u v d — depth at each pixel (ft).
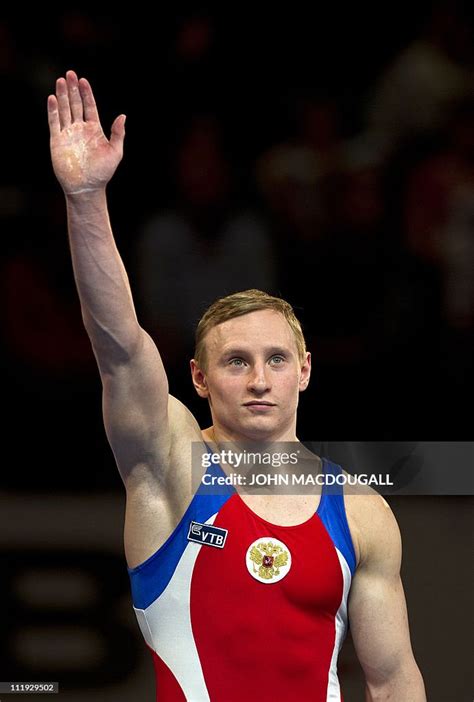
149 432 35.12
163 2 101.35
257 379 35.94
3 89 97.25
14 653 65.05
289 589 35.27
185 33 101.65
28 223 92.99
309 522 36.17
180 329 89.25
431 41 103.24
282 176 98.07
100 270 33.63
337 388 90.84
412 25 103.60
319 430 89.97
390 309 93.76
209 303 88.99
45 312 89.40
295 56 102.37
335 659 36.55
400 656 37.81
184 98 100.63
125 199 96.32
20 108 97.14
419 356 92.27
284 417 36.63
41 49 99.55
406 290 94.43
